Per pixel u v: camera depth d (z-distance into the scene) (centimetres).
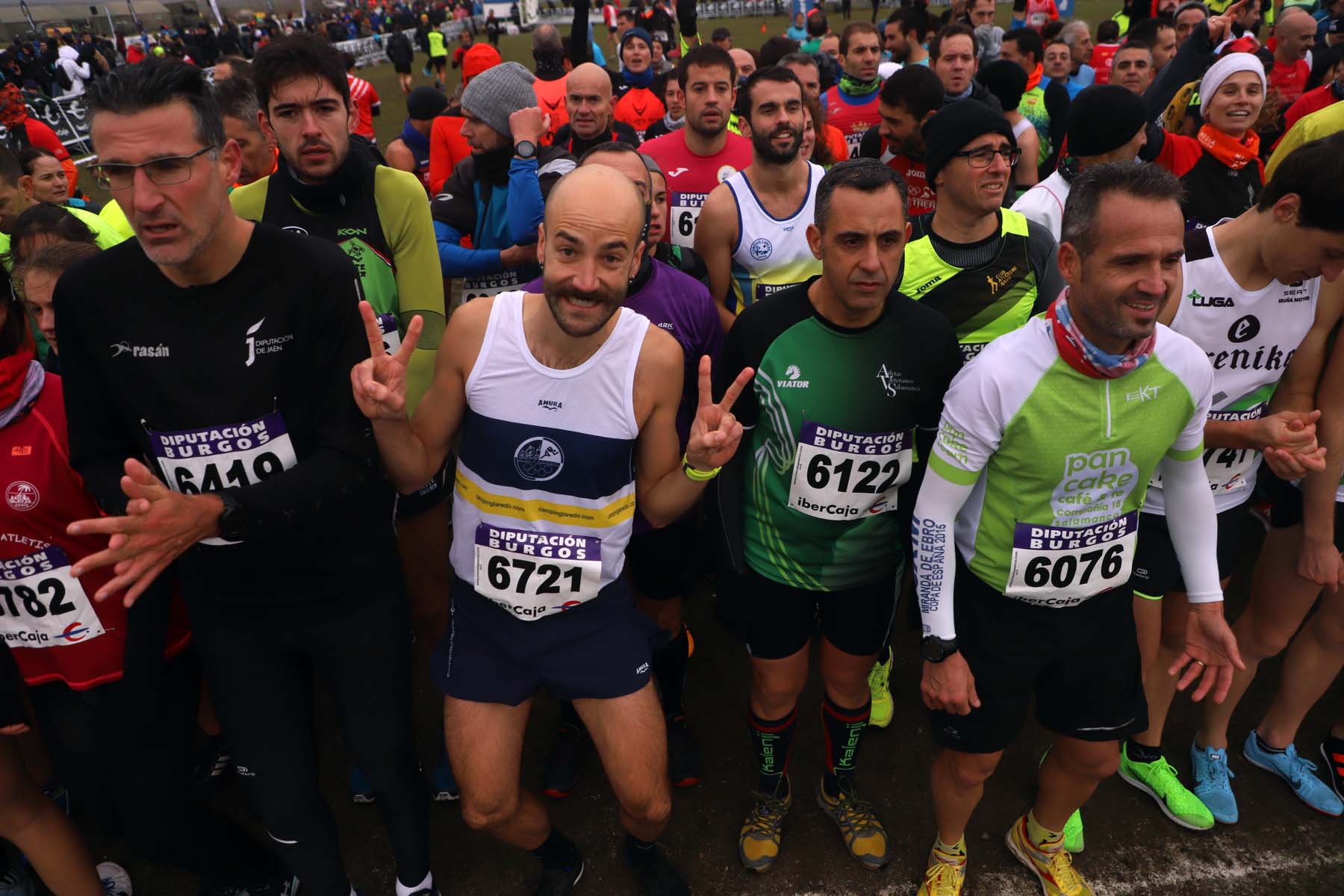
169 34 2470
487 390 185
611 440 187
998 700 203
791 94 275
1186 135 418
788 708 237
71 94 1523
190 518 157
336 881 207
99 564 149
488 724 201
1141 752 261
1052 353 175
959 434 184
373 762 201
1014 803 262
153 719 192
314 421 179
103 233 303
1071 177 295
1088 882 238
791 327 204
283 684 196
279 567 184
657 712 204
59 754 203
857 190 180
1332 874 239
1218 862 243
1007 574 194
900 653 326
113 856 251
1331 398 218
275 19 3131
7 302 179
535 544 195
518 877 243
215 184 154
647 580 263
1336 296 209
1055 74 673
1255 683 306
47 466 184
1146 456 180
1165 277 157
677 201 365
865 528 216
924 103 354
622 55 642
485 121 298
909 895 235
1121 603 201
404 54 1867
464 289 324
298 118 219
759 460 218
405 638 207
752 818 248
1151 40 648
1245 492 236
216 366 168
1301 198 184
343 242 235
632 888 239
